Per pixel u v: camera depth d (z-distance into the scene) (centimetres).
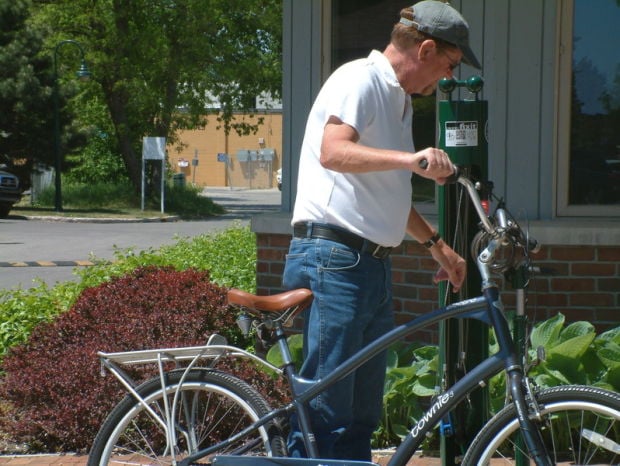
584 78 619
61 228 2486
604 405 312
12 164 3253
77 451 534
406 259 634
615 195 621
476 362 421
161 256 1130
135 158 3472
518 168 625
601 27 616
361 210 347
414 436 334
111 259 1636
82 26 3309
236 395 371
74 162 3362
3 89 3095
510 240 330
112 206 3369
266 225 675
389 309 370
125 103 3416
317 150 352
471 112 418
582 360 509
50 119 3192
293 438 358
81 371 543
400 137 353
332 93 341
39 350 602
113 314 627
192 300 660
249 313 362
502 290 611
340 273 347
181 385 372
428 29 340
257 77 3338
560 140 620
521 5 616
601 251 602
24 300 825
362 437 379
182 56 3269
